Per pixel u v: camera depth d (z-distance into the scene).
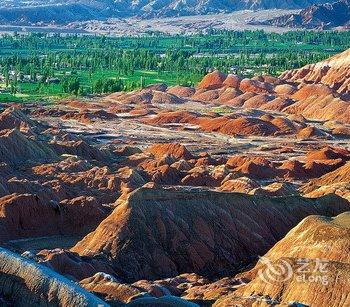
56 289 68.38
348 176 143.50
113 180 135.00
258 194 116.62
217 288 84.69
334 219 92.62
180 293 85.19
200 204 107.44
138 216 102.38
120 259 97.19
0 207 113.62
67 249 104.00
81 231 114.75
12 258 72.69
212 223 105.81
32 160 154.25
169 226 102.88
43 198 118.38
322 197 117.62
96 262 93.81
